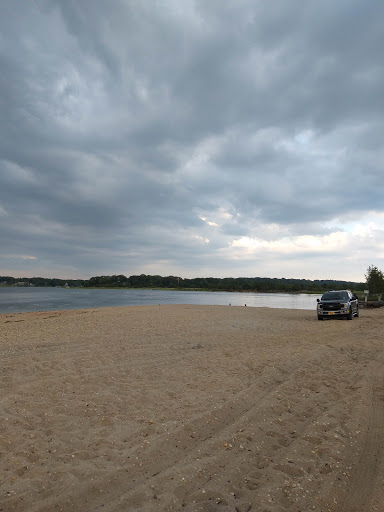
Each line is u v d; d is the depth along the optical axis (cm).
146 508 296
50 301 4422
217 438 432
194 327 1495
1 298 5206
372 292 4691
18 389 614
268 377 713
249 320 1841
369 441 435
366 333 1342
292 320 1895
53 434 439
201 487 329
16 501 300
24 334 1255
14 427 456
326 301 1972
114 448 404
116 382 671
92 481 335
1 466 358
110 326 1498
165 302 4478
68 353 916
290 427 475
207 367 796
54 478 338
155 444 412
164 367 792
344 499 318
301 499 314
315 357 900
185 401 567
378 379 707
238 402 564
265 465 374
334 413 520
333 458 389
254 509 298
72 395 590
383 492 327
